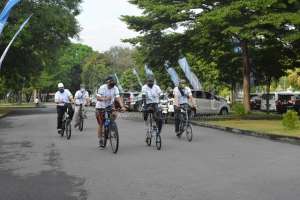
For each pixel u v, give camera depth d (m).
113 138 13.71
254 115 31.86
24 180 9.66
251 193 8.17
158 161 11.95
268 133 18.64
